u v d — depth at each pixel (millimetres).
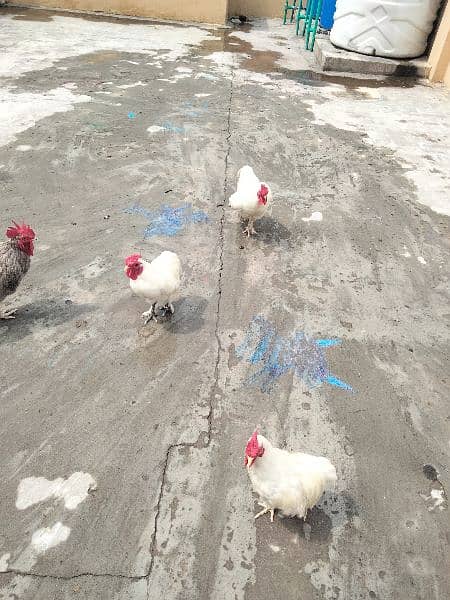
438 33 10984
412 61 11492
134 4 14781
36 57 10633
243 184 5398
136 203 6082
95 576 2707
